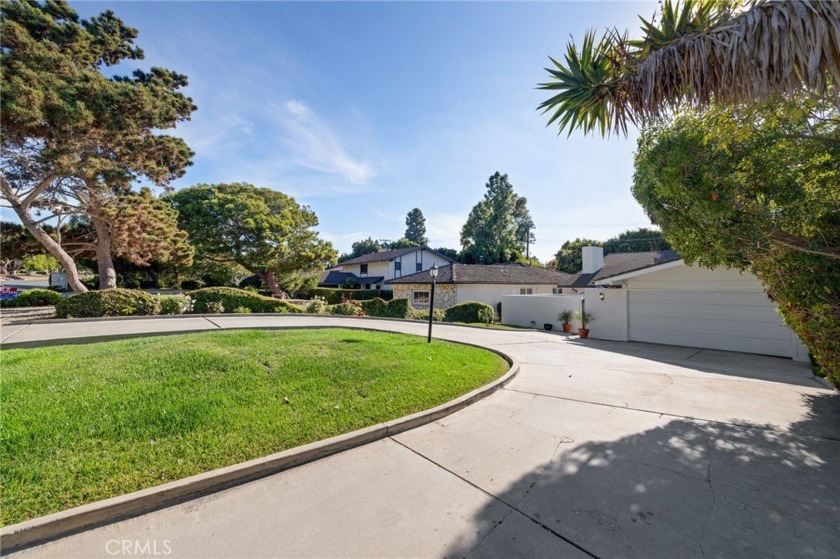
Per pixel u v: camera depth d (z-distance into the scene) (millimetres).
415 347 7910
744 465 3273
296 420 3898
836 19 2445
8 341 8023
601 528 2404
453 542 2264
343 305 18203
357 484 2936
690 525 2438
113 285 17594
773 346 9281
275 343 6895
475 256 40188
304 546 2215
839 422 4332
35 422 3383
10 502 2436
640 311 11984
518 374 6824
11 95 11125
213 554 2139
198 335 7746
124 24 15883
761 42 2730
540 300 16375
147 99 13945
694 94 3213
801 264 4066
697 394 5535
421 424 4234
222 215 25047
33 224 14664
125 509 2486
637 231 38344
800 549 2213
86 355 5621
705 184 3873
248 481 2965
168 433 3436
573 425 4254
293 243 27266
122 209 16234
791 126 3697
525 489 2875
